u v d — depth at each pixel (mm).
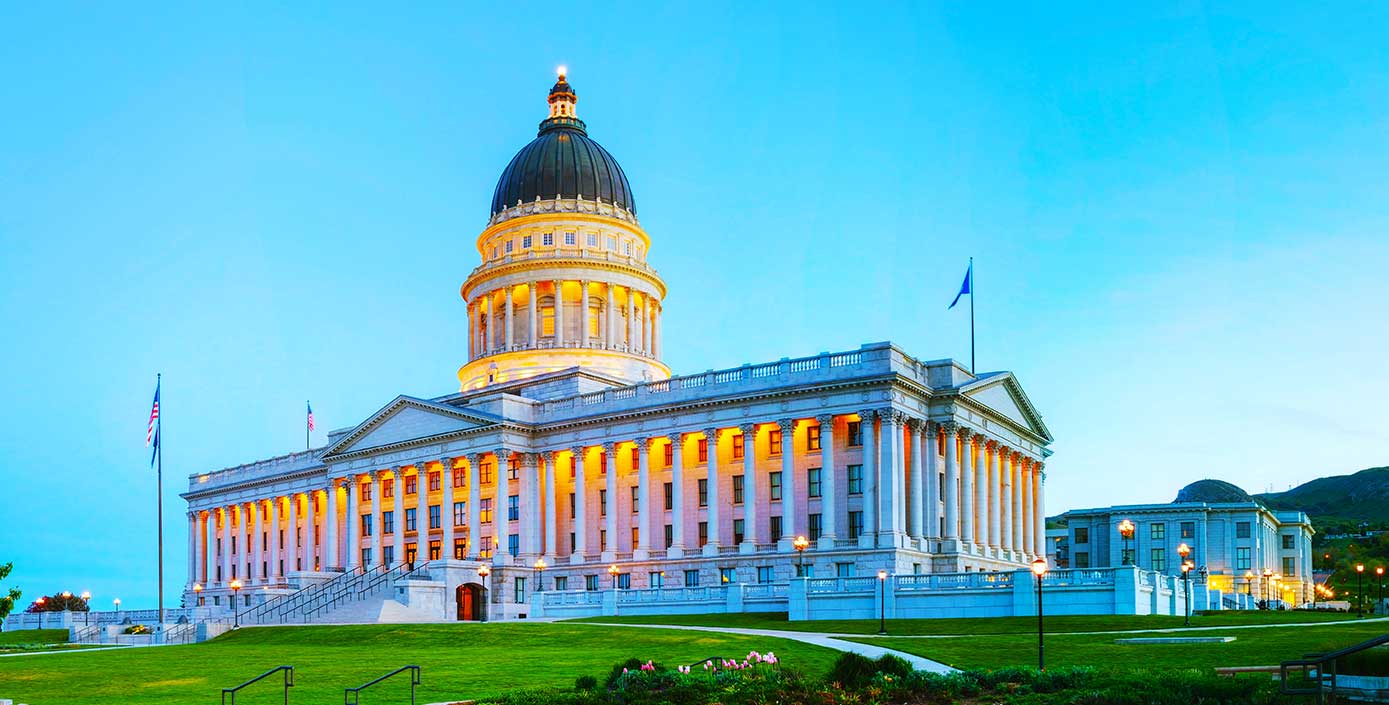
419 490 118000
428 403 118062
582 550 108500
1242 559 154500
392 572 106875
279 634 76000
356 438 126938
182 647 69375
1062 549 171625
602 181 140750
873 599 75375
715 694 33188
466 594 103750
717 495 101438
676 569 101750
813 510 96875
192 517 159250
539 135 148875
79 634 88875
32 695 42188
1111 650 46969
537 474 112500
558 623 74812
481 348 138625
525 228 137375
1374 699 27484
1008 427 111750
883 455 92312
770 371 100312
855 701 32500
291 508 141375
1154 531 158750
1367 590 165125
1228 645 47625
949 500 97688
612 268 133750
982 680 34719
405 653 56000
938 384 99750
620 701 32625
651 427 105688
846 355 95938
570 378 118438
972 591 72625
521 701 33000
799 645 52688
